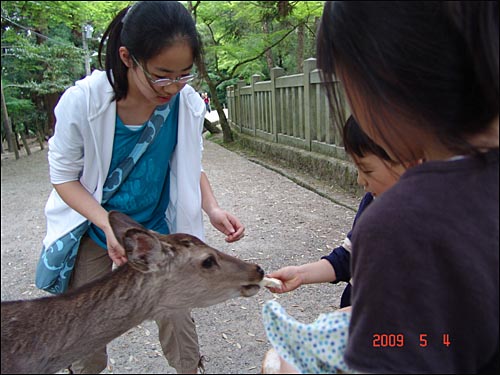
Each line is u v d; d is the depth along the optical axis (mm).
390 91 1146
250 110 13617
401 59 1125
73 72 17125
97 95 2305
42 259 2512
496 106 1124
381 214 1147
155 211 2635
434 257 1113
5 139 16234
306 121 9336
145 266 1978
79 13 13750
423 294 1121
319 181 8180
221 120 14766
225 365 3084
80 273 2570
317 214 6371
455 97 1123
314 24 13586
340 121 1304
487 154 1159
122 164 2449
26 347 1894
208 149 13656
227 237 2662
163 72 2082
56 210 2512
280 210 6641
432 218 1109
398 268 1127
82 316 1955
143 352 3219
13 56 15969
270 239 5477
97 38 20656
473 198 1122
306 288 4125
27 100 16891
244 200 7312
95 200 2396
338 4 1208
